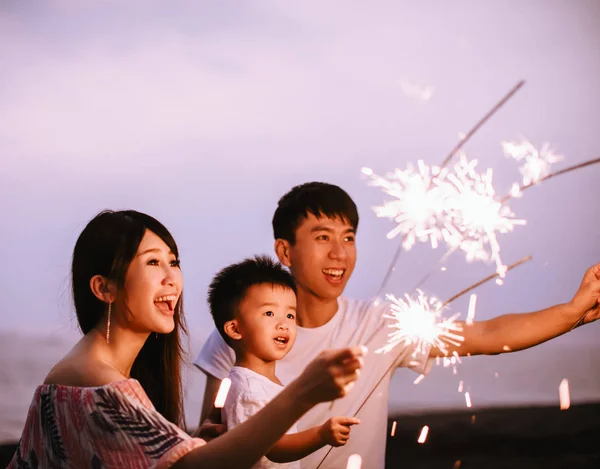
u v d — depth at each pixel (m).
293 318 2.70
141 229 2.18
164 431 1.88
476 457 5.18
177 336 2.42
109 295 2.17
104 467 1.91
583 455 5.25
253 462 1.76
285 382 2.84
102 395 1.95
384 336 2.84
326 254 2.86
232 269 2.77
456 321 2.85
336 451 2.74
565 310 2.74
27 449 2.09
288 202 2.96
